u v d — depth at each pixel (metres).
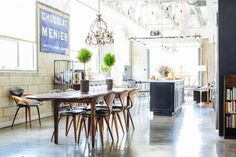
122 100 6.44
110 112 5.84
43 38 9.03
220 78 6.28
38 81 8.77
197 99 13.85
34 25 8.70
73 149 5.19
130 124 7.79
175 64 17.83
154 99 9.70
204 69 15.07
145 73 17.92
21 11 8.23
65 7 10.31
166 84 9.57
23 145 5.46
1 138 6.04
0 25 7.49
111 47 14.06
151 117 9.12
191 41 14.86
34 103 7.66
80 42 11.84
